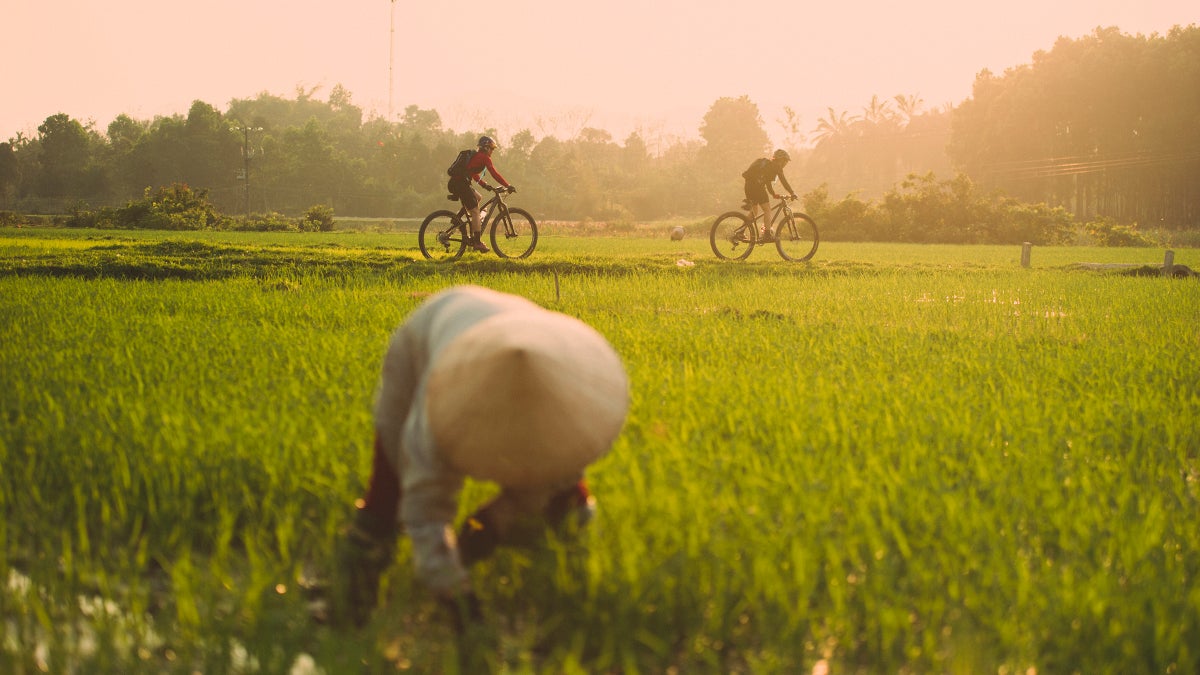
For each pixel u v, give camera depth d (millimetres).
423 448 3285
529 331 3129
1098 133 83688
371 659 3311
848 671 3396
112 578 3965
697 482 4445
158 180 119250
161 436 5055
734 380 7074
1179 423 6277
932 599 3629
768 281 16109
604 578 3607
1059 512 4340
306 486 4441
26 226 58625
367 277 15820
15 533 4230
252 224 54469
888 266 19266
